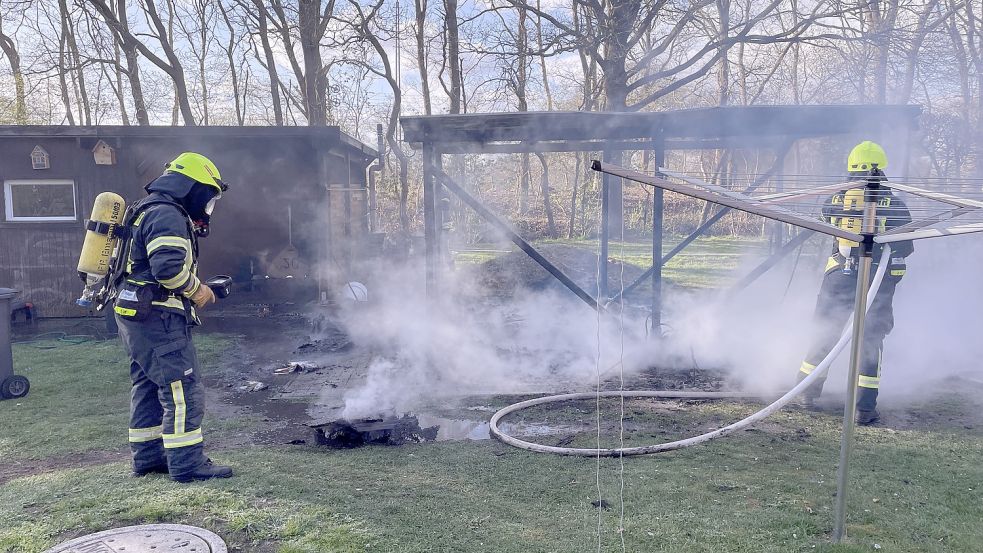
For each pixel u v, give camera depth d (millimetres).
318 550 2846
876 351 4902
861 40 13922
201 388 3795
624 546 2926
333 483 3678
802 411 5227
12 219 10578
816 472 3885
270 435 4984
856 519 3225
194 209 3816
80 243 10641
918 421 4973
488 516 3254
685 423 5020
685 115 6500
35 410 5574
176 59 18594
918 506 3387
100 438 4789
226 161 11398
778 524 3148
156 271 3490
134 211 3705
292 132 10953
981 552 2910
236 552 2863
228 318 10344
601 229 9086
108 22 17547
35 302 10609
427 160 7047
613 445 4512
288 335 9047
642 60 15234
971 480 3754
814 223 2650
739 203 2531
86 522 3121
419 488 3643
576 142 8305
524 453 4324
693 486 3664
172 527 3061
